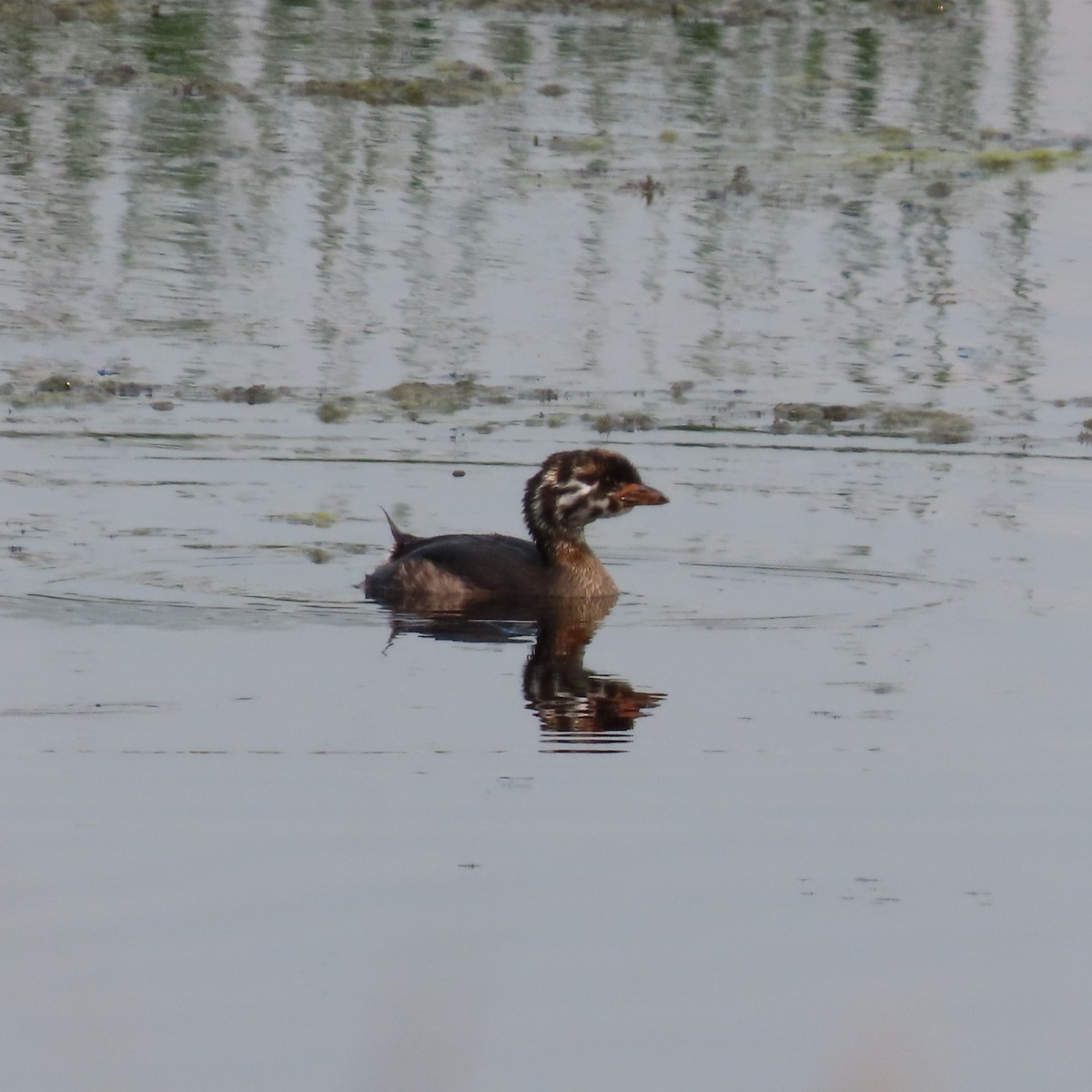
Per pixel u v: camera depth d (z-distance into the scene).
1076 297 23.94
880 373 21.39
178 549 16.23
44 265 23.72
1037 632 14.62
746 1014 8.95
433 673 13.63
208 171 27.77
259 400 19.95
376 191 27.09
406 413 19.83
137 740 12.12
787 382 21.05
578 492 15.72
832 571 16.19
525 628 14.82
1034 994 9.20
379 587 15.53
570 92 32.72
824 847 10.79
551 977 9.27
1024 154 30.05
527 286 23.73
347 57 34.25
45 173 27.30
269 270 23.94
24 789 11.30
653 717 12.78
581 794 11.43
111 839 10.64
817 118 31.69
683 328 22.56
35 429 18.91
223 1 38.25
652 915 9.91
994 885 10.34
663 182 27.95
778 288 24.02
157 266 23.92
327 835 10.76
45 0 36.94
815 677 13.62
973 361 21.83
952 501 17.92
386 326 22.31
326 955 9.38
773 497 18.05
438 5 38.62
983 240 25.98
